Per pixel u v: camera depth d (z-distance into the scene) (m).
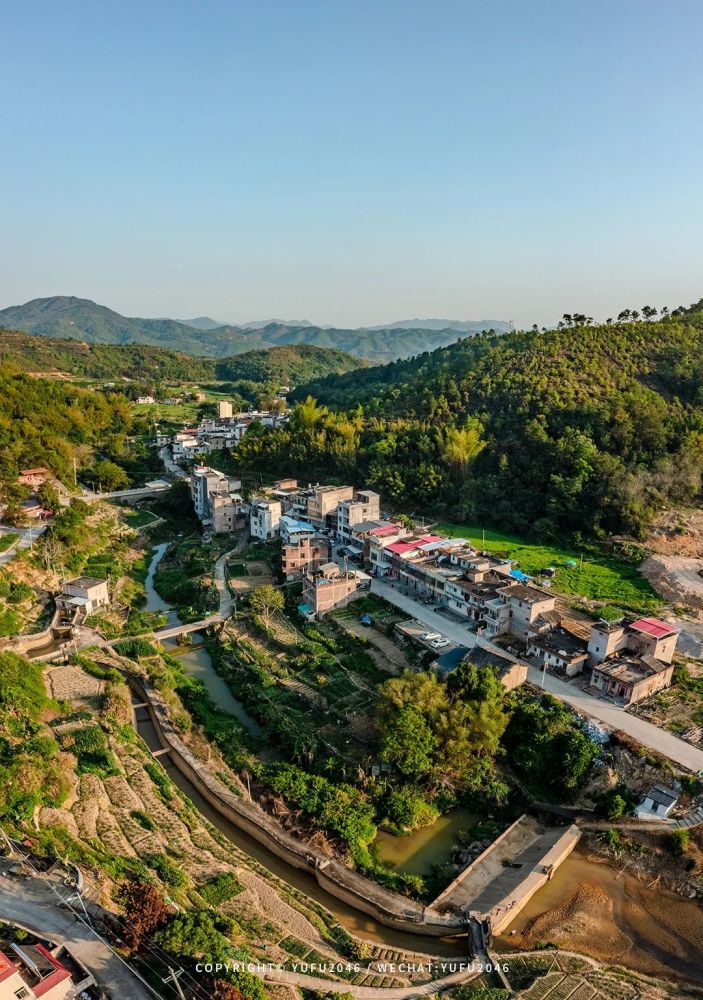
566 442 121.31
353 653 81.69
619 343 160.00
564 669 73.00
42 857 47.47
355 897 49.91
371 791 59.84
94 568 109.19
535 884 50.25
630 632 74.06
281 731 68.00
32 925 40.81
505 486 123.69
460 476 128.12
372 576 101.38
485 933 46.16
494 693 65.81
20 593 93.31
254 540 123.38
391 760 60.88
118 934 40.84
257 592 93.56
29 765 55.75
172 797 59.09
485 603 83.00
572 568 100.12
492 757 63.94
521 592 82.44
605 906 49.34
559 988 42.41
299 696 74.00
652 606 87.69
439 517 124.12
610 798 57.06
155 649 85.50
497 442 133.62
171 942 39.53
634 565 100.56
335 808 57.66
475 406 148.00
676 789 56.62
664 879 51.28
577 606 87.06
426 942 47.53
